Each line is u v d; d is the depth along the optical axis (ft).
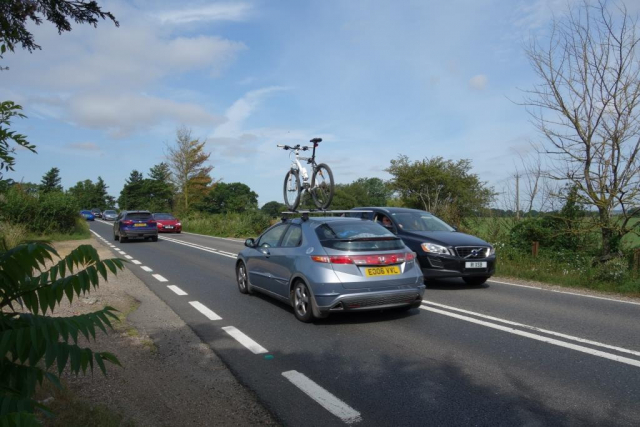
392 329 20.21
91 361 7.87
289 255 22.49
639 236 37.81
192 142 155.53
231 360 16.11
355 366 15.48
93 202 323.98
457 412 11.96
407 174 91.71
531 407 12.25
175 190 157.79
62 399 11.97
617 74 35.37
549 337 18.92
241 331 19.90
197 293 28.94
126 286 31.14
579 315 23.07
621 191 36.27
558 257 40.19
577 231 38.96
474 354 16.72
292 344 17.99
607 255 38.17
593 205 38.37
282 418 11.69
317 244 21.13
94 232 107.45
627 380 14.17
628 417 11.68
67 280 7.73
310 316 20.76
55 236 73.26
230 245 69.92
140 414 11.80
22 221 70.95
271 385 13.83
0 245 8.54
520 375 14.61
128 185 259.60
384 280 20.35
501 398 12.84
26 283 7.82
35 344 7.11
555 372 14.88
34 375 7.68
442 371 14.98
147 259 49.06
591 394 13.10
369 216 36.35
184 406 12.34
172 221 106.63
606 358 16.26
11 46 13.98
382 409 12.17
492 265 30.66
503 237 46.09
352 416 11.78
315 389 13.50
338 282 19.84
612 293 30.12
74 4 13.92
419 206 90.63
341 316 22.62
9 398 6.81
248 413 11.96
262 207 108.47
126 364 15.57
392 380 14.20
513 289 30.99
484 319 22.06
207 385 13.82
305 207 31.91
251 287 27.35
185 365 15.58
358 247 20.44
